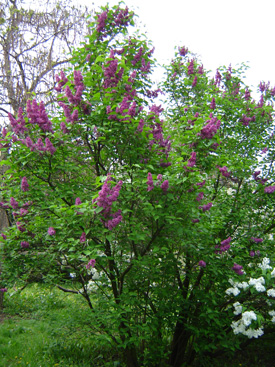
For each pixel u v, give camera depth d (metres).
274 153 6.73
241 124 6.47
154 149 4.71
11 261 5.19
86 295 5.40
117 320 4.37
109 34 5.75
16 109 9.06
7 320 7.36
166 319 4.90
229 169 5.26
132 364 5.01
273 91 7.34
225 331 5.30
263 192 6.04
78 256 4.02
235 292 4.76
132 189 4.44
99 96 4.45
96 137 4.65
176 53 7.66
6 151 4.57
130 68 5.55
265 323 5.80
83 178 5.37
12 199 4.45
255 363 6.07
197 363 5.73
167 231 4.50
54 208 4.20
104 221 3.87
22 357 5.41
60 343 5.64
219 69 7.08
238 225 5.77
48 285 5.56
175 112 7.16
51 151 4.16
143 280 4.97
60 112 5.08
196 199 4.41
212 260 4.95
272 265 5.16
